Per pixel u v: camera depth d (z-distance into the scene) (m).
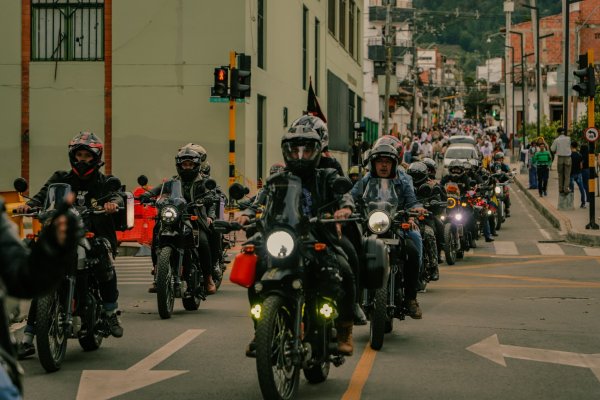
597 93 50.38
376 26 105.69
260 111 34.72
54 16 31.28
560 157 36.00
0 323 4.23
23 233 21.31
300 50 42.38
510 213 39.12
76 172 10.54
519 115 123.44
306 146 8.48
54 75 31.22
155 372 9.80
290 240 7.82
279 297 7.89
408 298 12.10
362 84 68.44
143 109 31.19
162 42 31.11
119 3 31.12
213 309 14.67
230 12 30.98
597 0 111.44
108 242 10.67
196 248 14.26
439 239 18.25
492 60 176.12
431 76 178.62
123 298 15.97
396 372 9.84
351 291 8.73
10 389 4.10
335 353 8.74
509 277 19.12
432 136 95.31
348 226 9.23
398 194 11.92
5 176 31.28
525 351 11.08
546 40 117.00
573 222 31.20
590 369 10.08
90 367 10.05
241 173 31.12
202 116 31.05
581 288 17.31
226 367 10.07
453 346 11.39
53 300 9.80
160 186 14.19
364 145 43.75
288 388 8.16
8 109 31.28
